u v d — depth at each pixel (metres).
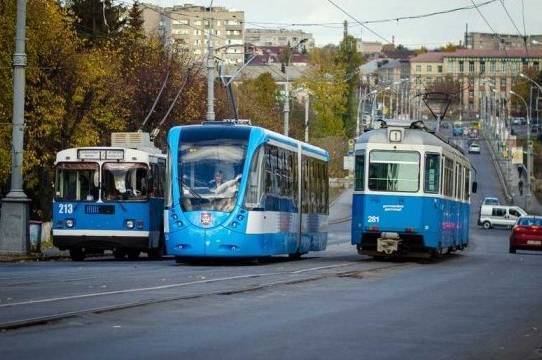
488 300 23.11
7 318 16.88
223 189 35.16
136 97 72.81
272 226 37.41
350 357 13.73
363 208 39.19
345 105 163.75
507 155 175.25
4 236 40.28
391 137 39.19
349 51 188.12
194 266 34.78
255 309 19.56
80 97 60.19
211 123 36.88
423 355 14.20
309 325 17.19
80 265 35.69
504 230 103.06
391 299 22.66
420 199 38.75
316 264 36.75
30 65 57.03
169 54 80.69
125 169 42.06
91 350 13.64
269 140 37.22
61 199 42.12
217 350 13.97
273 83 144.62
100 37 81.06
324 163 47.56
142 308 18.98
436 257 43.50
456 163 44.50
